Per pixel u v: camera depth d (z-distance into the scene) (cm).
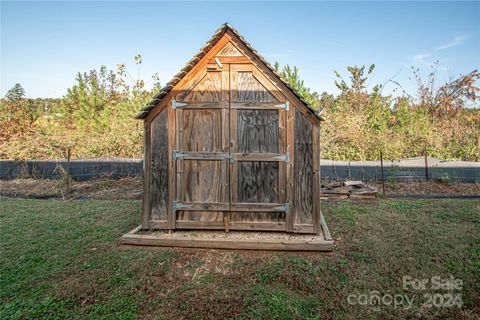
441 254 379
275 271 347
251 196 447
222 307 279
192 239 422
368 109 1312
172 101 450
